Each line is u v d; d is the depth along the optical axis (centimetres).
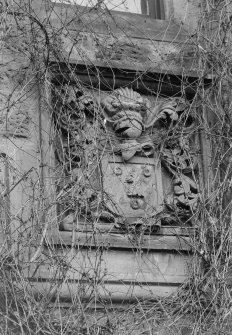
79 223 828
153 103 891
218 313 828
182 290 837
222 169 883
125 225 841
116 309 816
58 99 858
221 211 862
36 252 804
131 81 885
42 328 782
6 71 858
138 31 908
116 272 827
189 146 891
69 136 854
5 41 863
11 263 791
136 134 869
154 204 858
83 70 871
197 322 825
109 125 872
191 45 912
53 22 884
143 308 824
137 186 856
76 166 846
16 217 809
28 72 860
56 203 823
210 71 905
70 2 894
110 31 895
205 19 926
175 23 923
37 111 853
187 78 897
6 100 848
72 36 882
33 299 788
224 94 904
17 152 836
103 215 838
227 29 920
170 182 875
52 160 841
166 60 901
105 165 855
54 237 816
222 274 842
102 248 824
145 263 837
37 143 844
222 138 889
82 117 859
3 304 782
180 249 849
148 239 845
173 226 857
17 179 825
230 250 851
